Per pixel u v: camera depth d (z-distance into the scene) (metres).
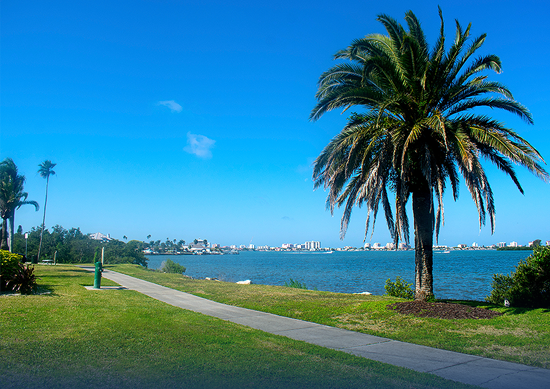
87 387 4.81
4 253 13.97
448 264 88.56
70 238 53.19
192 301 14.68
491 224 12.23
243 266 87.50
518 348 8.02
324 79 13.66
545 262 12.54
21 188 40.28
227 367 5.95
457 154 11.67
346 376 5.78
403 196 12.13
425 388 5.40
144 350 6.67
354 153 12.58
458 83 12.32
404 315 11.24
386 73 12.33
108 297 13.68
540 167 10.81
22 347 6.41
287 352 7.14
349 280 41.53
